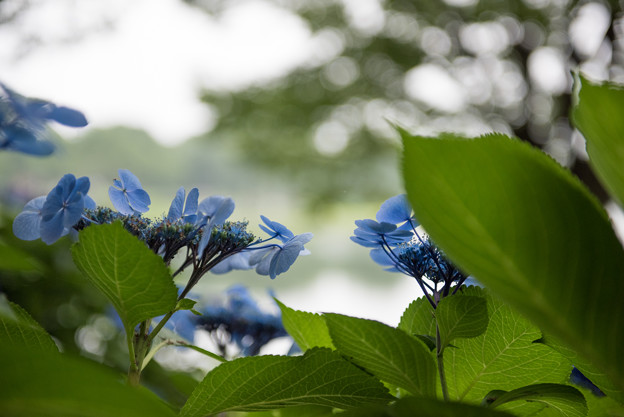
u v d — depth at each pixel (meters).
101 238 0.54
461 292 0.59
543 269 0.43
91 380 0.41
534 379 0.58
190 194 0.63
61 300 1.26
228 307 0.85
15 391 0.41
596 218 0.43
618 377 0.44
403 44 6.52
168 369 0.88
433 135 0.43
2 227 1.22
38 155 0.51
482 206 0.43
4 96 0.49
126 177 0.62
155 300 0.56
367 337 0.54
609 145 0.43
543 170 0.43
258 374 0.55
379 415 0.45
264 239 0.63
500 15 5.61
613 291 0.43
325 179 7.88
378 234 0.62
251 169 8.12
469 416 0.44
